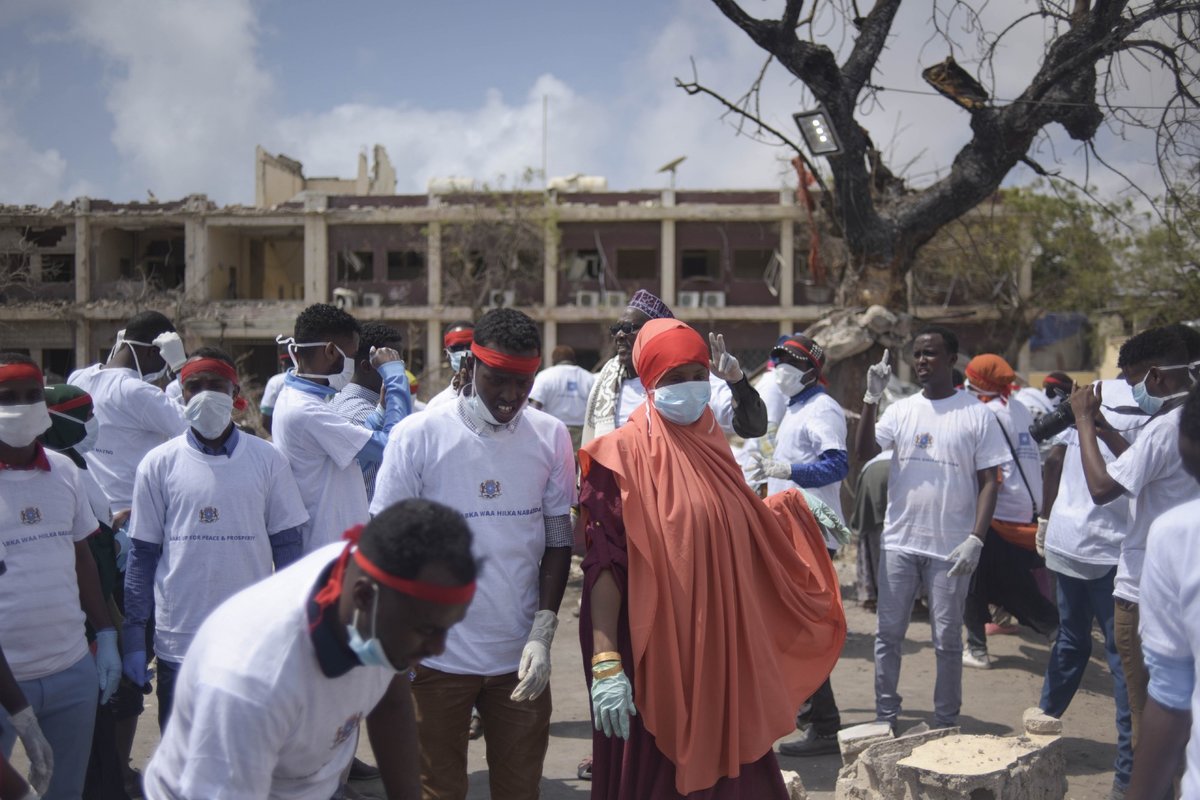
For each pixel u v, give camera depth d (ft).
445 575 6.68
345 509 15.67
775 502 14.17
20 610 12.04
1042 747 15.43
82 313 121.08
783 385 19.75
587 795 16.72
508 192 120.88
